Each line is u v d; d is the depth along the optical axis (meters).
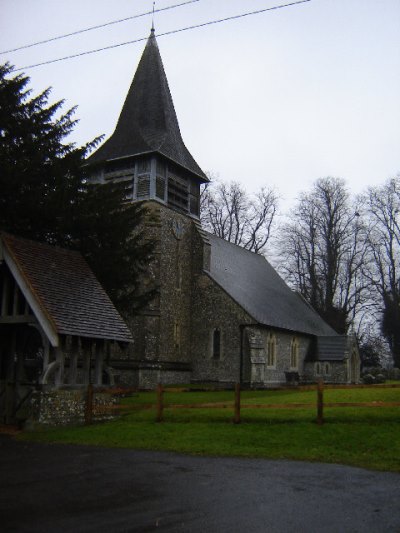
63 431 15.61
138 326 32.31
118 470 10.41
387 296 52.66
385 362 55.91
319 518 7.38
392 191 52.72
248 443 13.18
